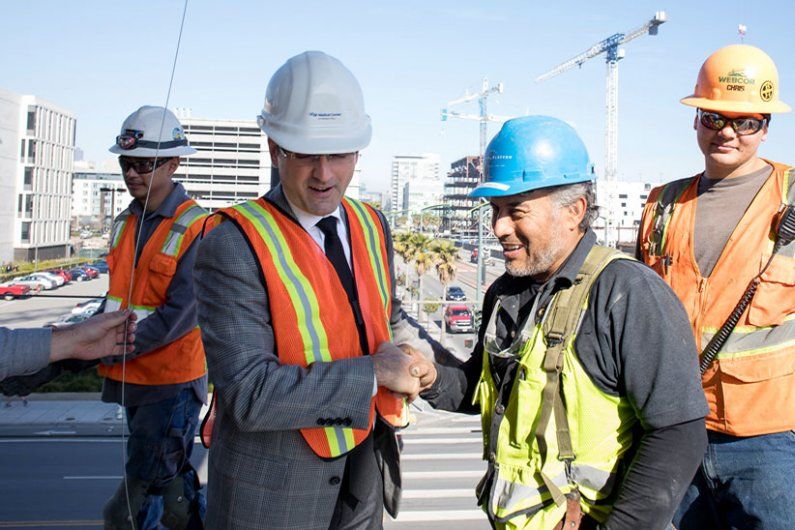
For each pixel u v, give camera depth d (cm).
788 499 208
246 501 179
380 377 176
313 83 180
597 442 176
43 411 1792
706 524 233
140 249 280
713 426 219
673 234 238
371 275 198
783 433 210
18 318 2102
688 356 168
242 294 173
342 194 186
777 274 210
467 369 226
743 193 227
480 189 189
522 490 180
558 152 185
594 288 176
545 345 179
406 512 1209
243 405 165
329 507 182
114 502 278
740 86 224
